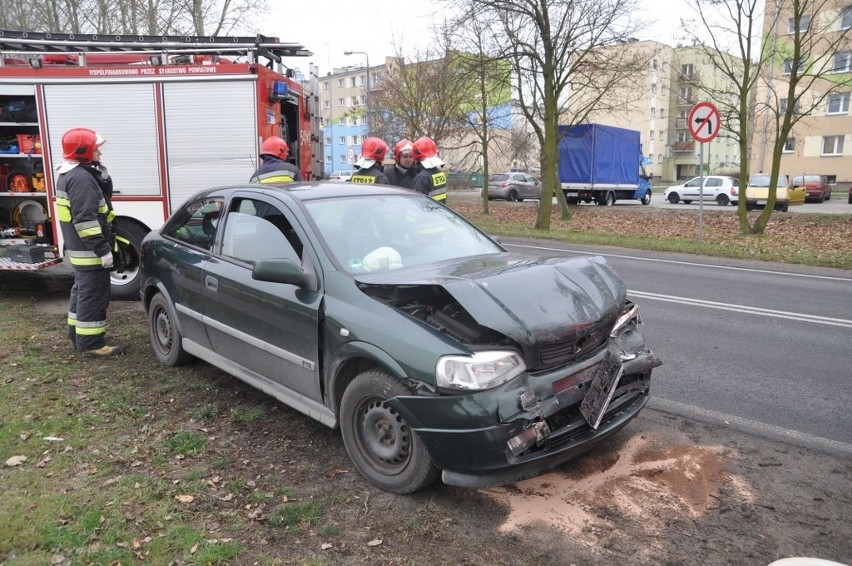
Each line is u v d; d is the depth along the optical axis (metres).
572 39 18.08
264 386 4.31
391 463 3.44
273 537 3.04
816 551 2.96
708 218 21.56
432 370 3.09
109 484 3.50
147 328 6.79
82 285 5.70
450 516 3.24
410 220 4.50
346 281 3.66
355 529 3.12
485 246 4.64
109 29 26.11
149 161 8.00
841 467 3.76
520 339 3.11
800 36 16.27
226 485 3.53
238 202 4.77
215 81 7.86
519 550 2.96
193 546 2.95
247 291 4.27
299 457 3.88
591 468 3.75
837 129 42.16
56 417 4.37
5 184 8.12
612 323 3.62
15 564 2.79
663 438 4.14
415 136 25.88
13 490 3.42
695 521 3.20
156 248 5.52
